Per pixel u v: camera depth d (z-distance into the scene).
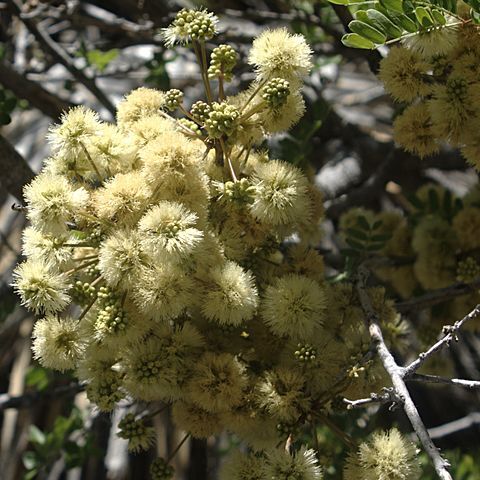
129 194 0.23
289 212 0.24
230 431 0.26
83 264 0.25
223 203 0.25
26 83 0.43
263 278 0.27
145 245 0.23
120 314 0.23
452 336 0.23
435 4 0.25
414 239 0.35
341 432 0.24
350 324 0.28
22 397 0.39
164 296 0.23
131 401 0.34
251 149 0.26
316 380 0.25
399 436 0.23
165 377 0.24
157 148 0.23
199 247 0.23
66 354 0.24
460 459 0.44
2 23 0.54
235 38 0.47
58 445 0.42
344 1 0.25
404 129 0.28
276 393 0.24
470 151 0.27
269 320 0.25
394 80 0.27
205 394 0.24
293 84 0.25
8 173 0.35
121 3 0.53
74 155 0.25
